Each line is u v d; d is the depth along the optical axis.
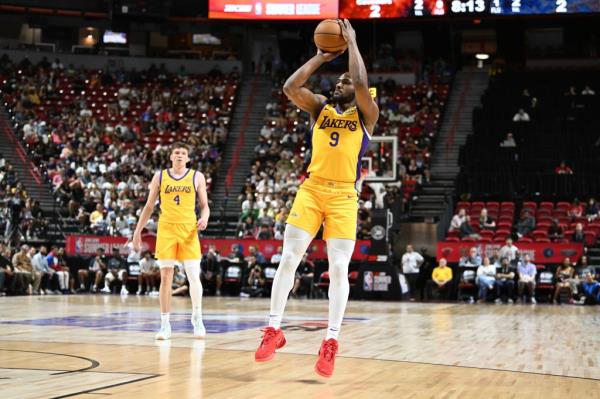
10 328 8.74
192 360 5.91
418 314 12.62
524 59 32.16
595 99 26.72
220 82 30.62
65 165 24.42
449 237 20.55
